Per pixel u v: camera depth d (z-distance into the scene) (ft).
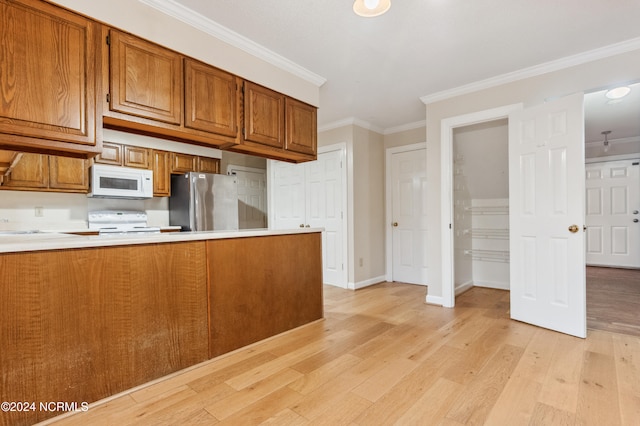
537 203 8.98
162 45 6.62
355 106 12.71
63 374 5.06
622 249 18.52
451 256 11.18
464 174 14.07
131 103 6.18
